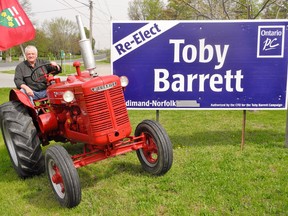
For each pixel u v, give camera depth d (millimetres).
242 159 4832
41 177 4391
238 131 6688
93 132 3611
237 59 5203
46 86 4973
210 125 7312
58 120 4324
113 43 5199
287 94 5273
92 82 3580
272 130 6785
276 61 5195
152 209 3412
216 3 13000
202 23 5121
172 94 5320
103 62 48906
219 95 5305
